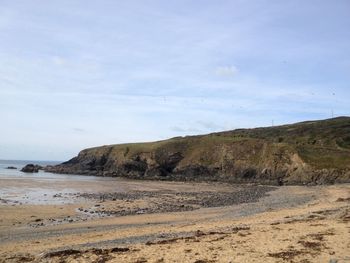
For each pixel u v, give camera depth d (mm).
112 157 166875
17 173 145625
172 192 78625
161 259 18047
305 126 169000
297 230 24484
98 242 25750
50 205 50312
